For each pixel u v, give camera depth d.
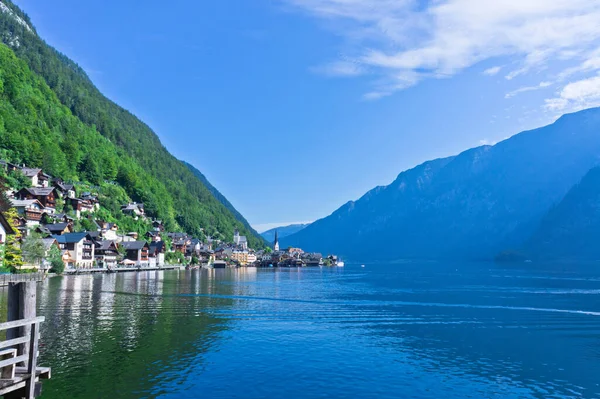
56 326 51.53
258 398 30.94
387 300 88.19
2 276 81.94
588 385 35.16
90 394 30.44
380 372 37.62
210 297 87.38
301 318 63.41
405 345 47.38
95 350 41.31
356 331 54.56
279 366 38.47
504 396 32.69
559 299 90.94
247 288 112.75
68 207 194.00
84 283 110.00
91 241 173.25
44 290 88.94
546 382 35.78
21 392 19.23
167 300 79.62
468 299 90.69
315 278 171.62
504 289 116.62
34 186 182.88
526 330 56.34
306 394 31.95
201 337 48.41
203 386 32.88
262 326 56.34
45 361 37.38
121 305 70.69
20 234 117.81
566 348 46.69
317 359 41.03
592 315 68.56
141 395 30.62
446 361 41.34
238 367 37.81
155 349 42.53
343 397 31.61
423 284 136.62
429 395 32.50
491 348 46.53
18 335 19.78
